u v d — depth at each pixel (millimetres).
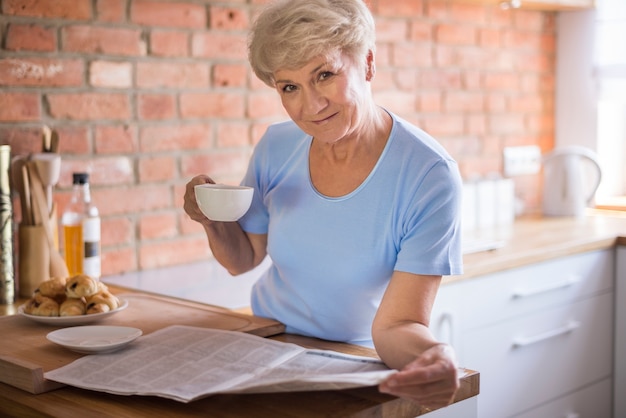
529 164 3428
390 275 1535
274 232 1621
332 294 1564
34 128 2189
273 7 1382
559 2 3410
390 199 1486
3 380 1387
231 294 2100
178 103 2484
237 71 2621
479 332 2488
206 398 1290
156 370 1354
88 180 2213
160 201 2475
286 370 1338
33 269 2037
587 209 3727
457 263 1464
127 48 2354
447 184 1453
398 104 3119
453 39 3297
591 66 3662
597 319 2961
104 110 2322
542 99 3727
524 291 2625
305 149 1601
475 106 3424
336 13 1344
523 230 3100
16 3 2127
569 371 2859
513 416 2650
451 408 1416
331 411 1232
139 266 2441
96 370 1368
